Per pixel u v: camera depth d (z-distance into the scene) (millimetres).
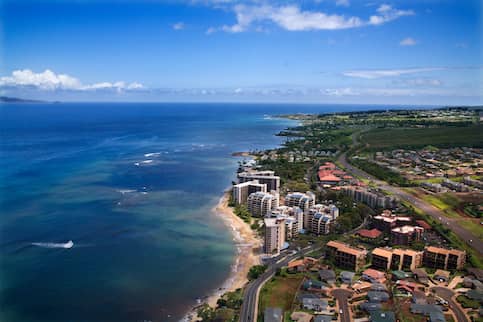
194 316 142125
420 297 143250
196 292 159125
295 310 139500
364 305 139000
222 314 137875
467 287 154125
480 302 141625
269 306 143125
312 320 132375
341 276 161375
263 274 170875
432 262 171375
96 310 145125
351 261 171000
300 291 152875
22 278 165875
